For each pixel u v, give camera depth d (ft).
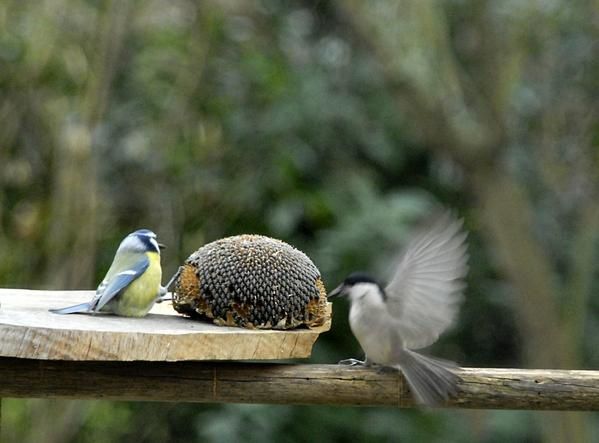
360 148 49.75
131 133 44.75
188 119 45.32
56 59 42.45
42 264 42.24
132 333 19.94
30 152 42.63
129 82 45.27
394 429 43.29
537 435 46.09
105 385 21.29
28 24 42.22
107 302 22.36
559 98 50.37
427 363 20.94
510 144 49.62
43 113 42.39
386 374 21.40
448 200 51.90
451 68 47.88
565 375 21.39
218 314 22.36
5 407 41.24
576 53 49.90
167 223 44.62
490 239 49.55
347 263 43.62
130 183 44.83
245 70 46.83
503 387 21.25
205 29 45.78
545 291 46.75
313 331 21.95
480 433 44.47
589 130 50.14
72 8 42.78
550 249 51.39
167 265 44.01
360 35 47.78
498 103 47.65
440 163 51.72
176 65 45.55
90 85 42.63
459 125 48.14
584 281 47.62
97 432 44.50
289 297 22.38
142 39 45.27
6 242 41.98
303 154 47.01
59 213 41.93
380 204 45.19
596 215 47.88
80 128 42.22
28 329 19.70
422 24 47.65
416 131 50.11
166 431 44.88
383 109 50.70
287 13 49.90
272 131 46.52
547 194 51.80
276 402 21.59
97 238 43.11
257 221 45.88
